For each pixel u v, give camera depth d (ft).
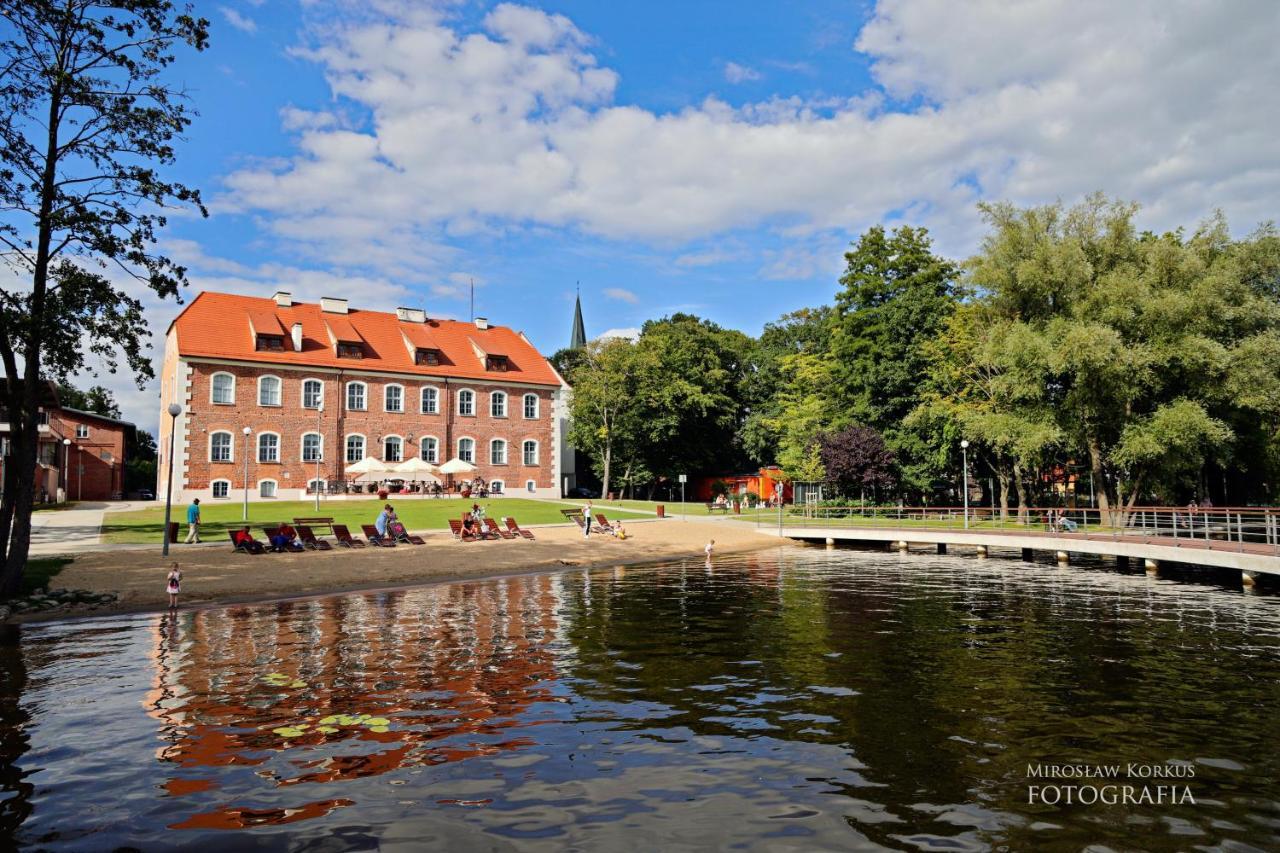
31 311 62.03
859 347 165.78
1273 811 23.32
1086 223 117.60
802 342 252.01
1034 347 112.27
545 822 22.21
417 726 31.17
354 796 24.07
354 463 176.65
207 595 68.03
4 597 61.36
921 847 20.86
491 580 83.61
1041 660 43.45
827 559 109.60
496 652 45.52
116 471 199.52
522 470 201.57
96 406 247.09
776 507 203.21
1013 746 28.96
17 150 60.29
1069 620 57.06
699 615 59.36
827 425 182.70
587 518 126.00
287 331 177.47
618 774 25.99
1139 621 56.54
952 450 154.30
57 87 61.57
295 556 90.17
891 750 28.48
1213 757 27.89
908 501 178.60
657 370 227.20
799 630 52.90
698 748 28.63
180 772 26.11
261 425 165.17
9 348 62.23
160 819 22.34
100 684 37.83
